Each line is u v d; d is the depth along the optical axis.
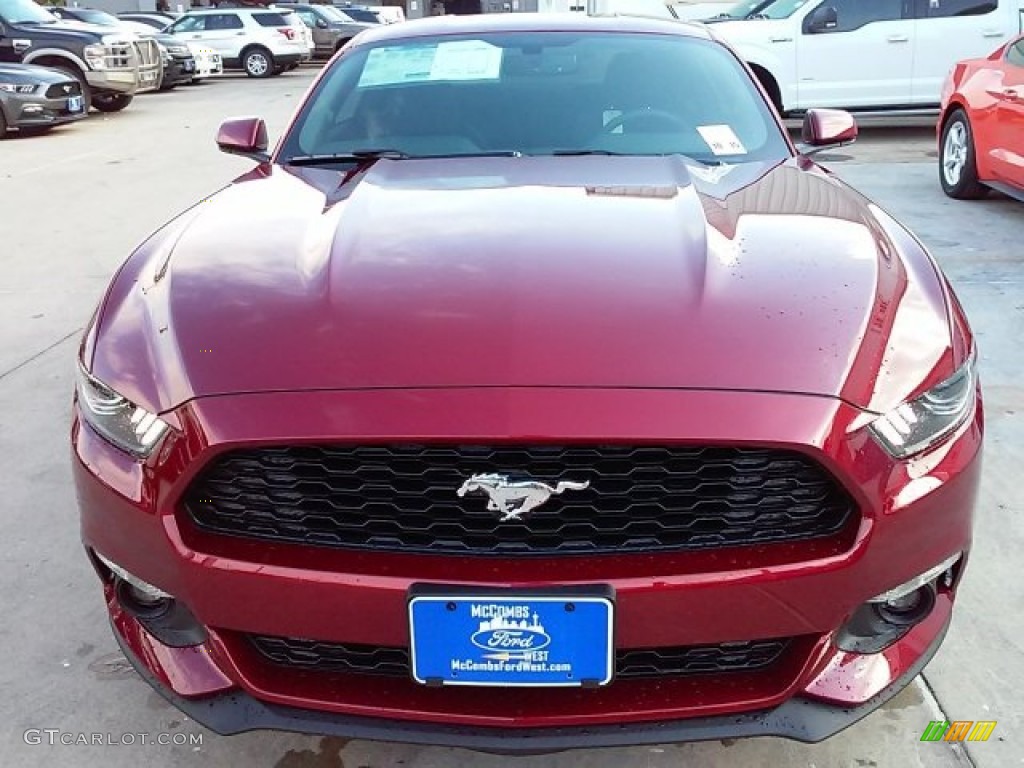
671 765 2.02
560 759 2.04
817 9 9.72
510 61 3.18
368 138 2.94
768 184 2.53
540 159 2.73
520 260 1.98
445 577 1.63
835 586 1.67
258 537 1.72
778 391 1.66
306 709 1.76
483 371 1.68
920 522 1.73
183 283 2.01
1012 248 5.76
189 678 1.81
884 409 1.71
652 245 2.05
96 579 2.71
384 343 1.75
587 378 1.66
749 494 1.67
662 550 1.66
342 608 1.67
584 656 1.65
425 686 1.73
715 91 3.07
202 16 23.72
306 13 28.38
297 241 2.16
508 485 1.63
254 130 3.16
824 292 1.88
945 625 1.90
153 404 1.77
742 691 1.73
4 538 2.92
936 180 7.86
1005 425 3.50
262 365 1.75
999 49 6.89
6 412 3.85
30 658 2.38
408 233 2.14
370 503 1.68
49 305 5.27
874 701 1.77
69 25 15.04
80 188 8.65
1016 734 2.07
